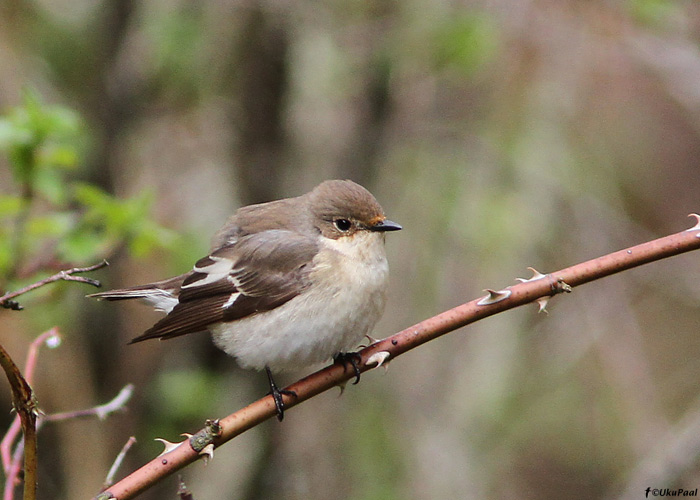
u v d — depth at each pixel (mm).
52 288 8656
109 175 11992
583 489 15414
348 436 13562
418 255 14344
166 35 12141
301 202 8617
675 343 16969
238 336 8109
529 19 12500
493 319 14680
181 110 12961
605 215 14273
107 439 12164
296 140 13070
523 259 14445
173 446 5805
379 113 13047
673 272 13398
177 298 8391
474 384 14484
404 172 14320
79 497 11758
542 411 15578
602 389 15461
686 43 12578
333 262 8000
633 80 13711
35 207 10609
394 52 12539
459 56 12078
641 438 13484
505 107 13859
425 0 12312
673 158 15438
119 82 12141
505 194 14273
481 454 14578
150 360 12492
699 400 14938
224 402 12281
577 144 14430
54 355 11945
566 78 13430
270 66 12086
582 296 13742
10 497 6043
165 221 12773
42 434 12797
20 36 13094
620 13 12344
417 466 13602
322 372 6457
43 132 8656
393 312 14227
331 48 12836
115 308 12320
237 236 8680
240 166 12398
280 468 12617
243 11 12102
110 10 12070
